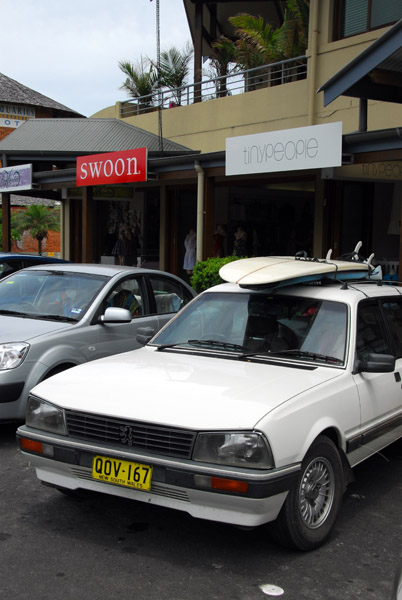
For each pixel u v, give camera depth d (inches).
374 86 366.9
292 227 692.1
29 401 163.9
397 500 185.5
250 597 130.2
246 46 649.0
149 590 131.6
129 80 817.5
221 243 638.5
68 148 681.0
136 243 770.8
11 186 680.4
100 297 255.8
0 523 162.1
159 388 154.2
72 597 128.3
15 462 207.6
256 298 197.6
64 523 162.7
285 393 149.2
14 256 386.9
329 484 155.9
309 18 540.7
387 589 134.9
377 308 196.1
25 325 240.2
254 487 131.6
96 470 146.9
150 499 142.8
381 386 181.2
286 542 146.1
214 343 189.2
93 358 245.0
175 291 301.4
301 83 552.7
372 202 579.5
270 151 411.2
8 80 1588.3
